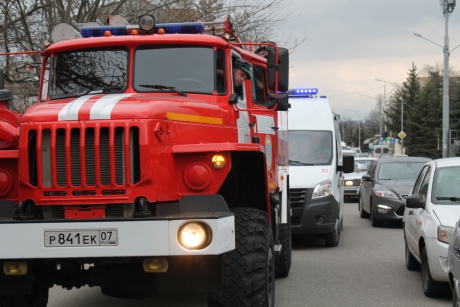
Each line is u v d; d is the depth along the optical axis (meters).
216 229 5.16
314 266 11.02
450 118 69.44
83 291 9.37
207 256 5.59
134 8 18.81
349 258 11.83
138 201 5.59
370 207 17.42
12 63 16.80
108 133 5.55
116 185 5.53
